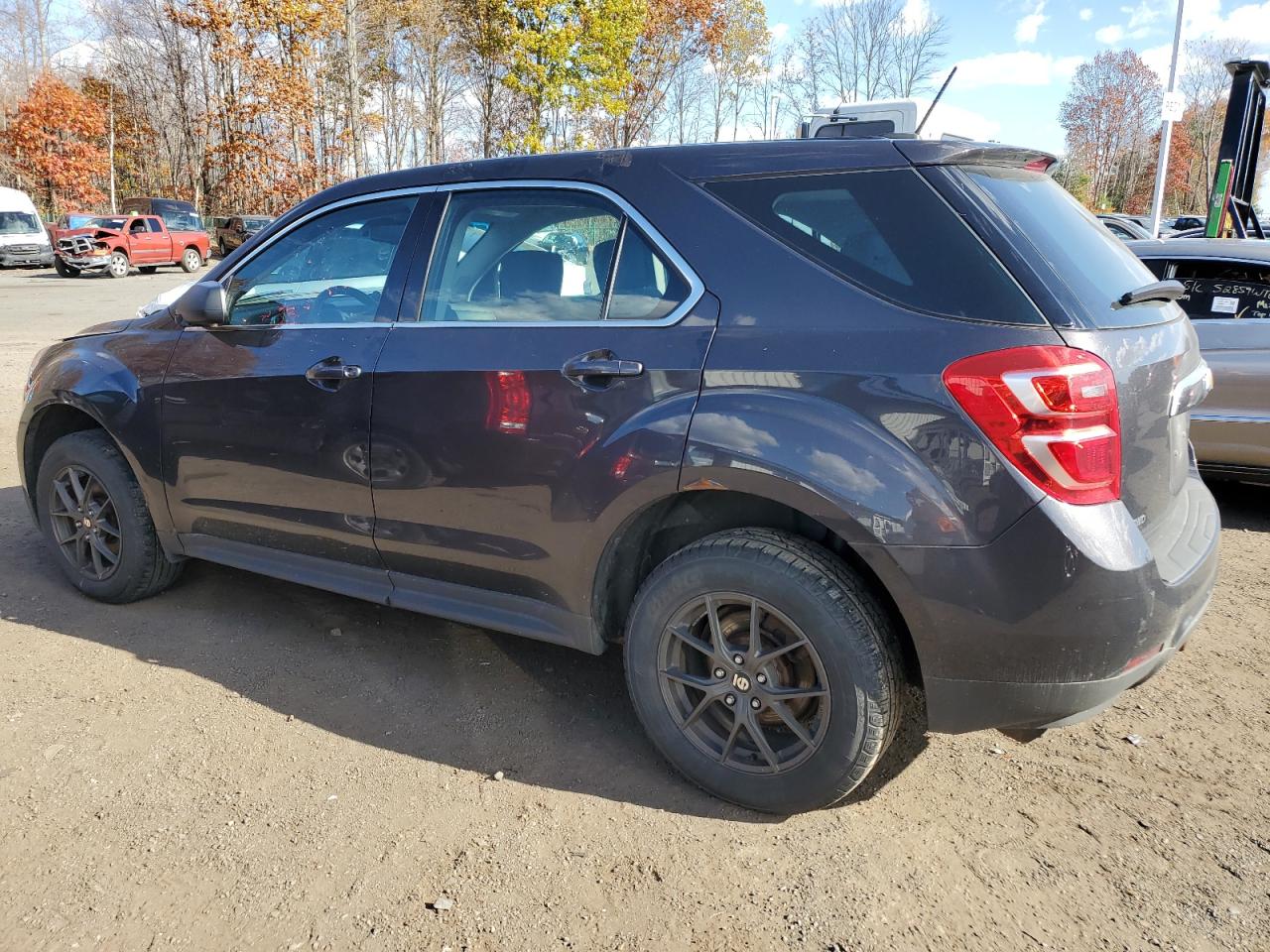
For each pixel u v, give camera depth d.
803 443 2.26
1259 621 3.85
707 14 31.61
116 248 25.80
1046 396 2.07
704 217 2.53
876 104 11.54
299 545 3.33
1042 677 2.18
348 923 2.11
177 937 2.06
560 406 2.62
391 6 38.69
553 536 2.70
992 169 2.47
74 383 3.71
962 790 2.65
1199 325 5.15
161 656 3.41
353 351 3.04
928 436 2.16
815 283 2.36
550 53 24.36
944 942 2.06
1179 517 2.59
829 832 2.45
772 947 2.04
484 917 2.13
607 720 3.04
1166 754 2.84
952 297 2.21
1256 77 7.87
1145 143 60.69
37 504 4.00
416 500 2.94
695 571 2.48
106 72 46.97
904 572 2.19
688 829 2.46
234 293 3.45
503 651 3.53
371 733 2.93
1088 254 2.45
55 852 2.33
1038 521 2.09
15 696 3.09
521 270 2.82
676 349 2.47
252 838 2.39
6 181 44.31
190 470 3.47
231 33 36.62
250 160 39.59
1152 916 2.14
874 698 2.30
